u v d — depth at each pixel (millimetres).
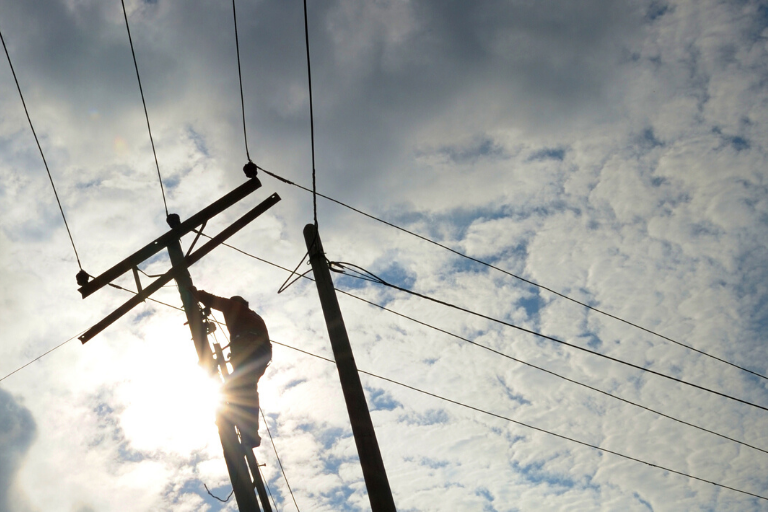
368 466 7469
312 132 8367
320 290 8969
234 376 8445
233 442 8109
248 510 7691
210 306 9164
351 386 8023
